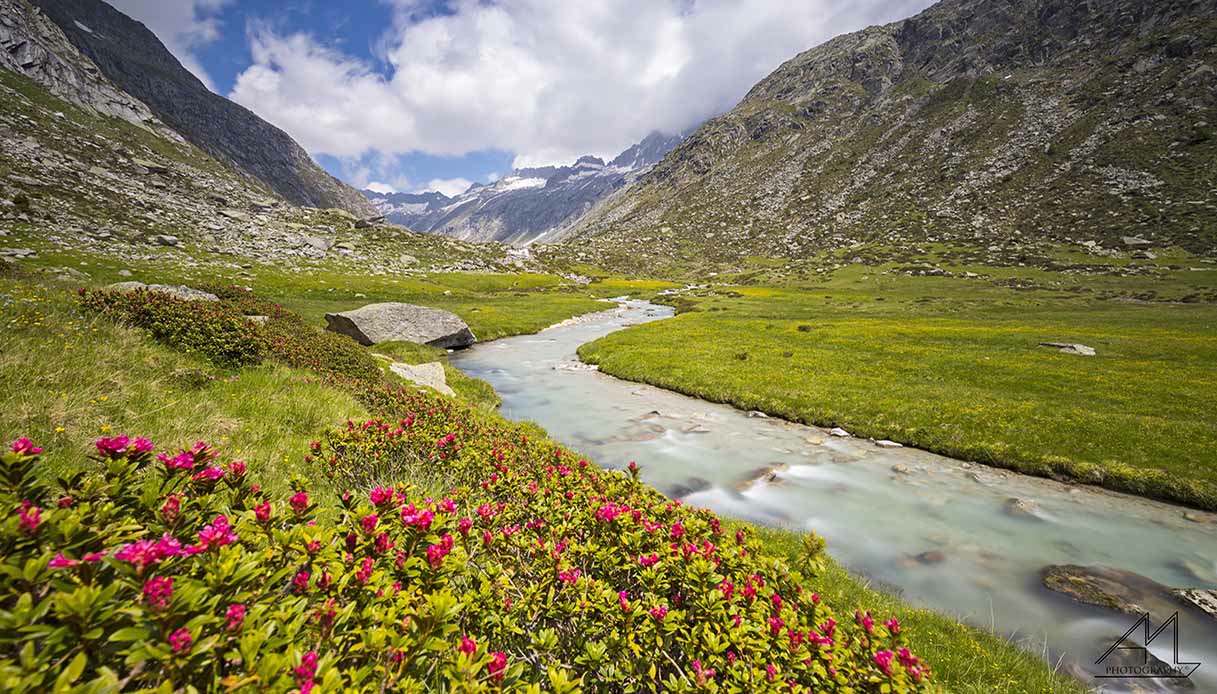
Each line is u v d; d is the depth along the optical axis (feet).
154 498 10.25
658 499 23.91
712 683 10.55
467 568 12.86
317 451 24.75
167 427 23.65
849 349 127.95
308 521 11.84
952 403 73.82
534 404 86.74
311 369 52.19
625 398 91.97
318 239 351.25
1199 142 526.16
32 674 5.30
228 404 30.30
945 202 653.71
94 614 6.19
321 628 8.54
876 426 70.13
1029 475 55.72
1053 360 106.63
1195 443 55.57
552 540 16.26
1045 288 350.02
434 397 60.80
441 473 26.89
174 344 37.91
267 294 200.75
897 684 10.95
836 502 48.37
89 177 281.95
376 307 145.69
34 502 9.27
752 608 13.46
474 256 460.14
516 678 10.47
